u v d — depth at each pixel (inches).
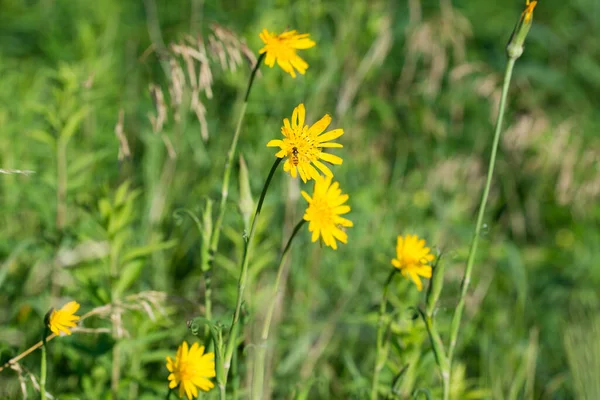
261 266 167.5
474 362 214.5
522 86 276.1
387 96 257.4
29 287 195.9
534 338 197.5
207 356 123.3
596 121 285.4
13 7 302.8
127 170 233.0
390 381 168.9
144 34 283.9
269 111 226.4
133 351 160.4
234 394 137.9
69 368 174.7
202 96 238.2
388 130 252.8
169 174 224.1
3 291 193.5
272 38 121.3
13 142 217.3
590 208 263.6
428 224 239.0
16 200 209.9
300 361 199.2
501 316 224.2
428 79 254.4
